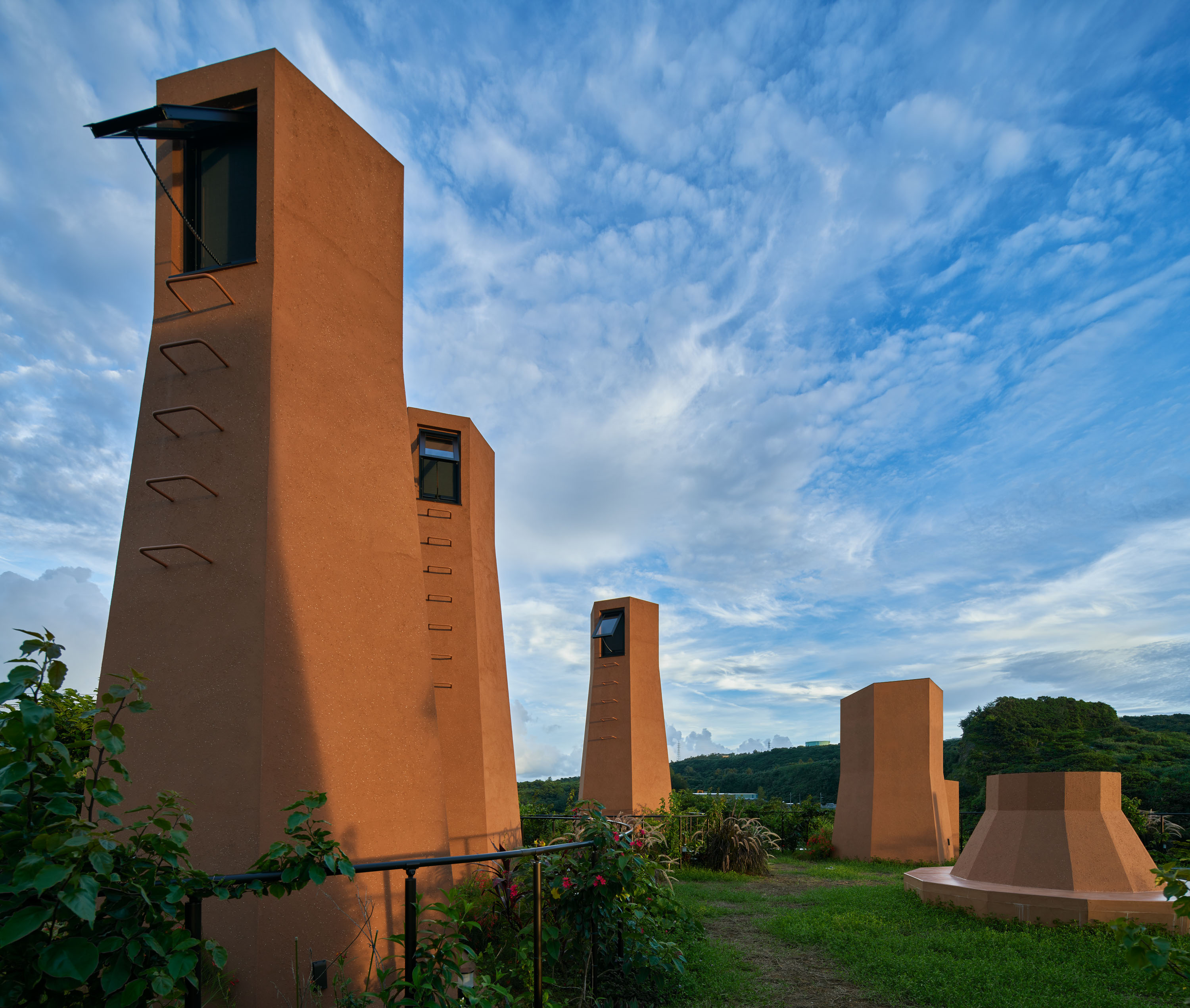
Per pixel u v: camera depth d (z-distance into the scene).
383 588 5.34
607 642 19.36
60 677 2.42
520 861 6.22
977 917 7.83
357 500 5.32
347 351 5.50
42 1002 2.29
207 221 5.36
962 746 36.19
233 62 5.23
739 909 9.12
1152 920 7.02
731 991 5.38
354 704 4.88
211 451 4.84
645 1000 5.05
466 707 8.58
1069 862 7.98
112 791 2.45
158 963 2.40
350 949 4.36
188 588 4.65
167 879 2.54
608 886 5.04
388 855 4.80
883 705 17.12
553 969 5.20
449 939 3.78
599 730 18.59
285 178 5.14
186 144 5.42
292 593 4.67
